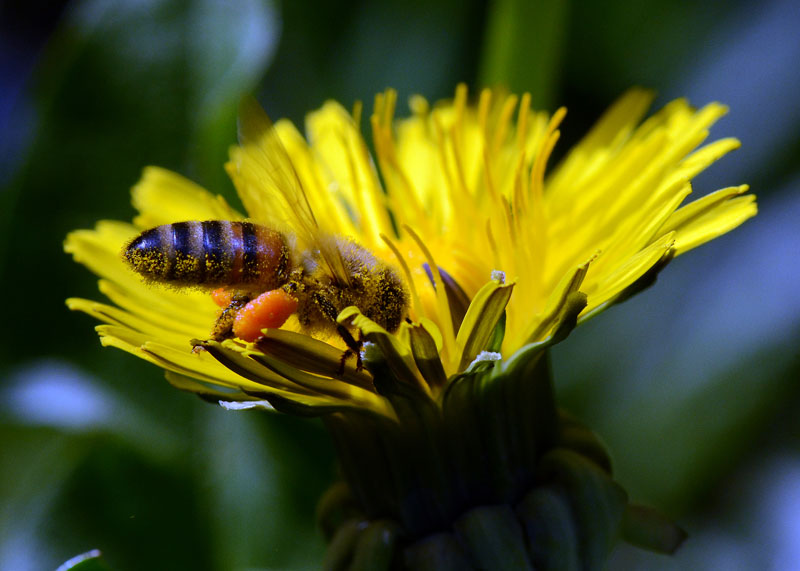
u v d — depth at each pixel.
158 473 0.13
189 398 0.13
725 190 0.11
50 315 0.13
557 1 0.13
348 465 0.11
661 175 0.11
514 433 0.11
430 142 0.12
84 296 0.13
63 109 0.13
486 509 0.11
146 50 0.13
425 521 0.11
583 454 0.11
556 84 0.13
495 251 0.11
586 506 0.11
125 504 0.13
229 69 0.13
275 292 0.11
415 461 0.11
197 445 0.13
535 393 0.11
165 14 0.13
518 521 0.11
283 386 0.11
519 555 0.11
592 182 0.12
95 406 0.13
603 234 0.11
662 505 0.13
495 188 0.12
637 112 0.12
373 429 0.11
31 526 0.13
